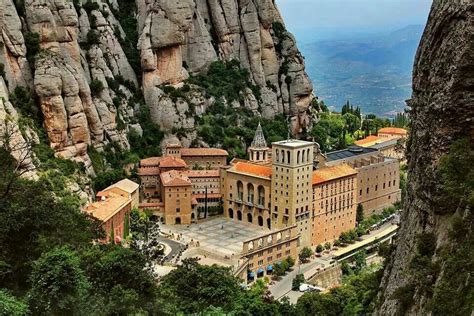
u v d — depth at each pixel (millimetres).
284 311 122688
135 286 86500
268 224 192375
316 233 191375
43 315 64250
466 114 53250
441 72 55656
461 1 52938
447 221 53438
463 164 53125
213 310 95125
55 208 87688
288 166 180625
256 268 166125
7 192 81188
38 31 196000
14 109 174625
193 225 196250
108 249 99562
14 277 74188
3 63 182000
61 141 187500
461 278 46188
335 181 196000
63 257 66938
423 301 50969
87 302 70188
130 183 193000
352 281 142625
